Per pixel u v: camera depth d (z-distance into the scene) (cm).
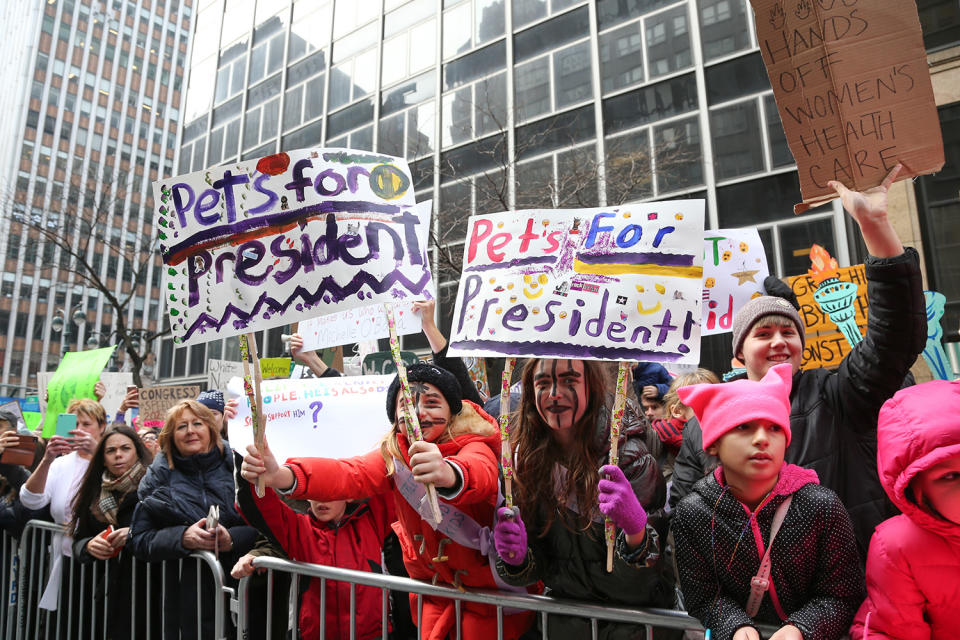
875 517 222
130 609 346
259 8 2141
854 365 224
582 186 1133
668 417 367
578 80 1354
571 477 211
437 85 1584
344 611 284
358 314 420
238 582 313
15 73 5928
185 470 351
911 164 212
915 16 217
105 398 965
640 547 191
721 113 1175
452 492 204
